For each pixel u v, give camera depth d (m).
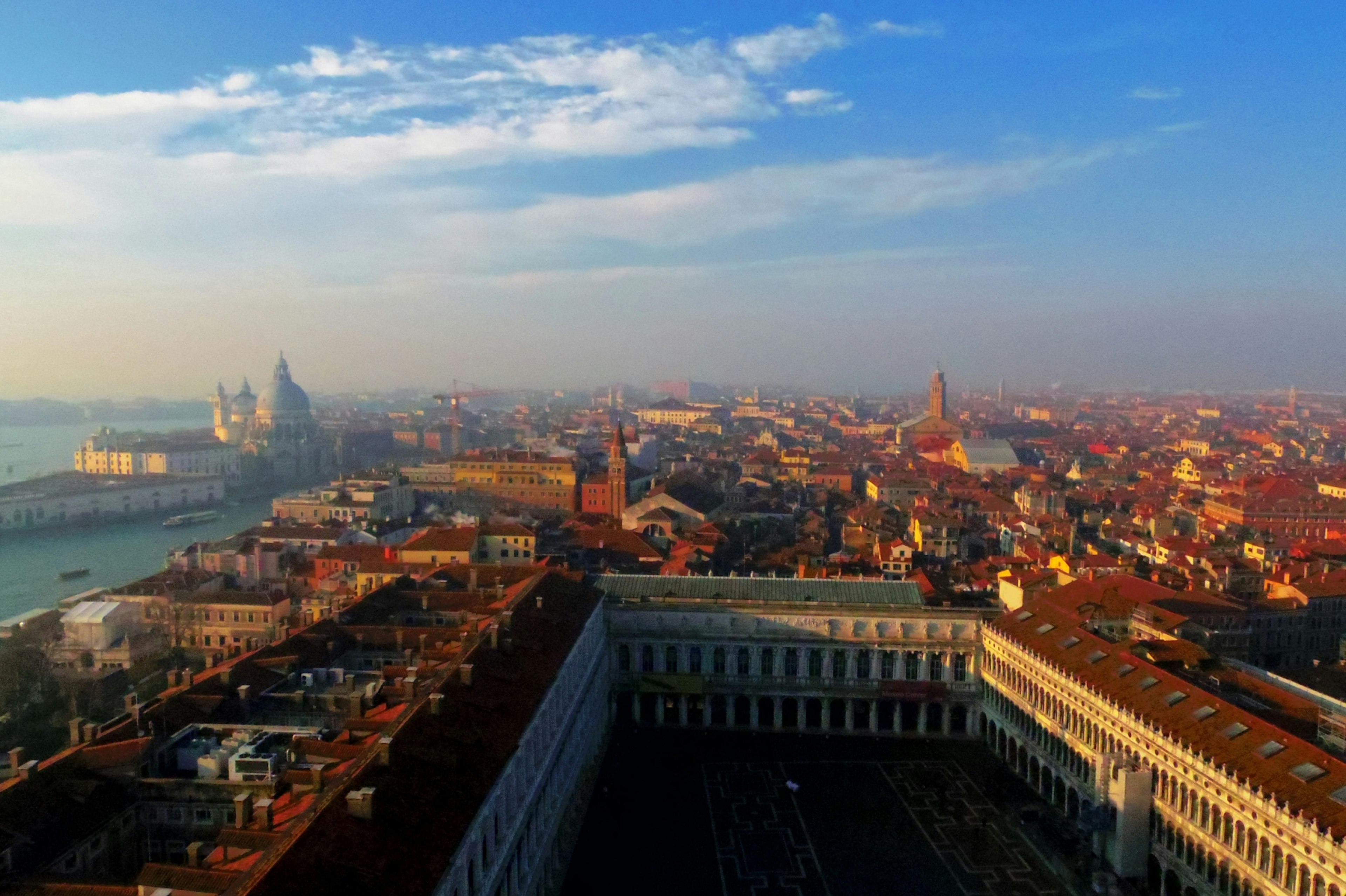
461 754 86.38
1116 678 124.06
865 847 122.06
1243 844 92.69
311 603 193.38
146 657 182.00
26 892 68.88
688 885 111.88
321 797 75.25
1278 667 186.62
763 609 165.75
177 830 88.38
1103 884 109.06
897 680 163.62
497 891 86.25
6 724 156.88
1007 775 145.88
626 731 165.88
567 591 154.88
